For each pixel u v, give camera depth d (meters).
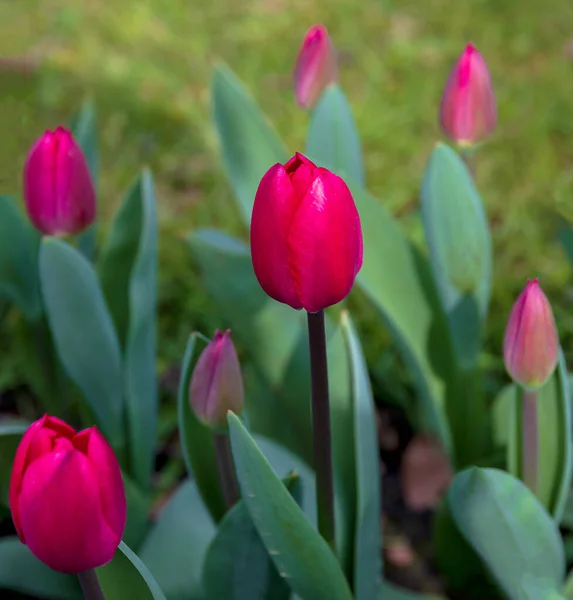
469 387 0.72
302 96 0.74
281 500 0.58
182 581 0.69
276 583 0.63
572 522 0.71
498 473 0.60
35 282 0.79
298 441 0.77
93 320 0.70
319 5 1.65
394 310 0.70
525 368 0.61
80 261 0.69
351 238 0.52
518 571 0.62
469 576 0.76
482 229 0.67
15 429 0.63
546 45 1.47
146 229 0.70
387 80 1.41
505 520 0.61
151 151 1.28
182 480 0.87
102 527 0.51
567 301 0.98
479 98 0.68
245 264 0.72
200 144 1.28
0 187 1.14
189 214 1.14
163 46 1.55
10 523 0.81
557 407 0.64
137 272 0.70
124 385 0.74
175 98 1.40
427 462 0.85
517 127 1.27
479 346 0.71
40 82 1.45
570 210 1.09
